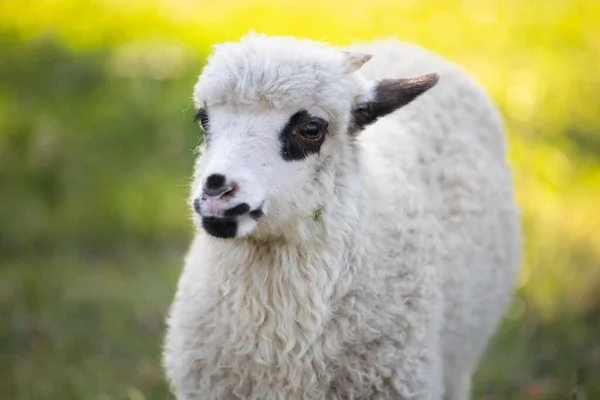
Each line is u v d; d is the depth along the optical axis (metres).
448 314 8.95
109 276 13.88
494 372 11.41
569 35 23.92
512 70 21.30
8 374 11.41
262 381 7.92
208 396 8.09
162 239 14.91
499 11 25.50
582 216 15.04
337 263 7.71
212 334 7.95
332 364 7.90
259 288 7.70
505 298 10.18
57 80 18.66
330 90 7.55
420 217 8.56
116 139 16.78
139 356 11.93
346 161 7.77
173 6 23.89
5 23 21.89
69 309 12.84
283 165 7.39
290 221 7.46
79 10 23.23
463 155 9.57
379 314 7.93
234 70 7.45
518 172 15.98
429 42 22.66
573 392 9.84
